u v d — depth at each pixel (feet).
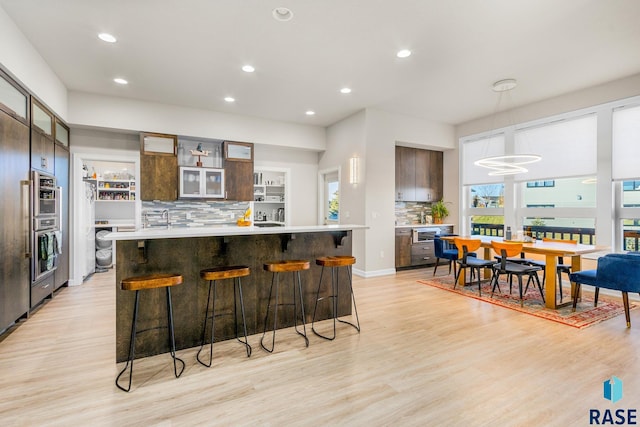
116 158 17.07
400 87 14.80
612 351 8.55
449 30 10.04
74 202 15.96
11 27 9.38
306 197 22.72
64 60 11.98
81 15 9.20
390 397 6.48
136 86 14.55
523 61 12.20
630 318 11.12
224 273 8.17
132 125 16.17
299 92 15.38
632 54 11.66
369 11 9.05
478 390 6.74
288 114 18.92
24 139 10.74
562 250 11.75
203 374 7.42
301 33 10.24
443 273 19.06
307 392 6.66
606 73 13.32
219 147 19.47
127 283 6.94
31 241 11.21
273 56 11.78
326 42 10.80
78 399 6.42
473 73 13.28
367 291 14.84
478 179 20.26
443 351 8.58
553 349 8.69
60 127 14.44
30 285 11.25
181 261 8.83
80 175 16.24
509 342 9.15
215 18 9.40
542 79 13.89
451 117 19.72
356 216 18.60
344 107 17.72
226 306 9.45
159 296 8.52
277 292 10.19
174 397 6.50
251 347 8.88
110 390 6.75
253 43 10.84
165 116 16.93
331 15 9.27
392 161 18.80
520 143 17.84
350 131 19.16
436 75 13.46
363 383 7.00
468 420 5.77
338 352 8.54
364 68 12.79
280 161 21.84
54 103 13.08
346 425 5.65
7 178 9.66
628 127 13.80
